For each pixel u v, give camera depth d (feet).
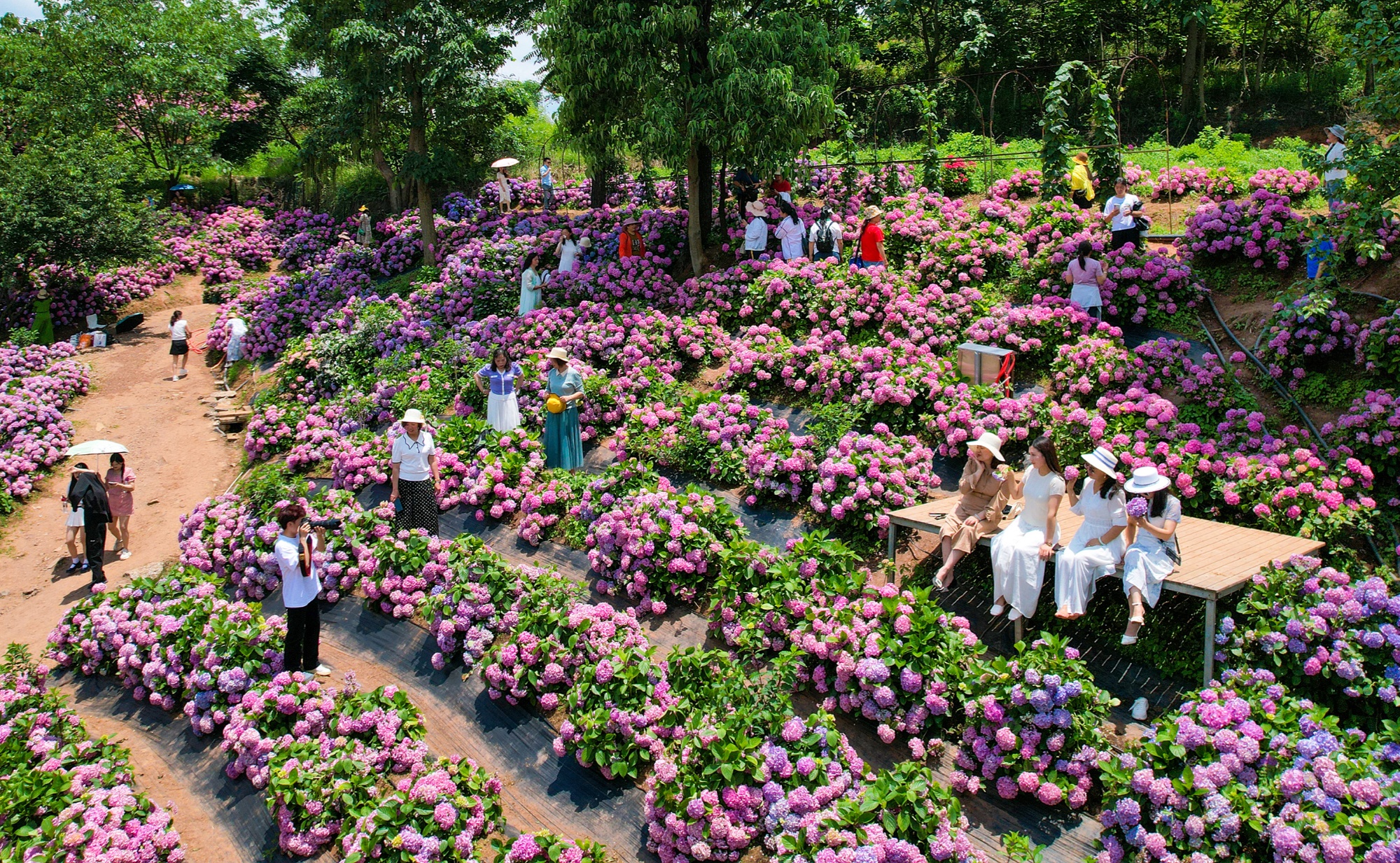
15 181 70.79
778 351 38.17
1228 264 37.17
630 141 51.60
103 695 31.48
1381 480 26.48
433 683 26.99
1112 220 38.19
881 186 53.62
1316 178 39.45
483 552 28.91
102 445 42.50
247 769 24.77
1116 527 21.25
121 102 94.02
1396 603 19.65
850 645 21.79
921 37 85.40
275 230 92.58
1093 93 47.93
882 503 27.94
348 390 49.37
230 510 38.01
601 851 19.67
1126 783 17.65
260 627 28.40
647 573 27.89
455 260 59.62
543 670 24.58
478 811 21.43
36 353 63.98
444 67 66.39
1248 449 27.99
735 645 24.53
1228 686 19.54
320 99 85.51
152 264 81.97
